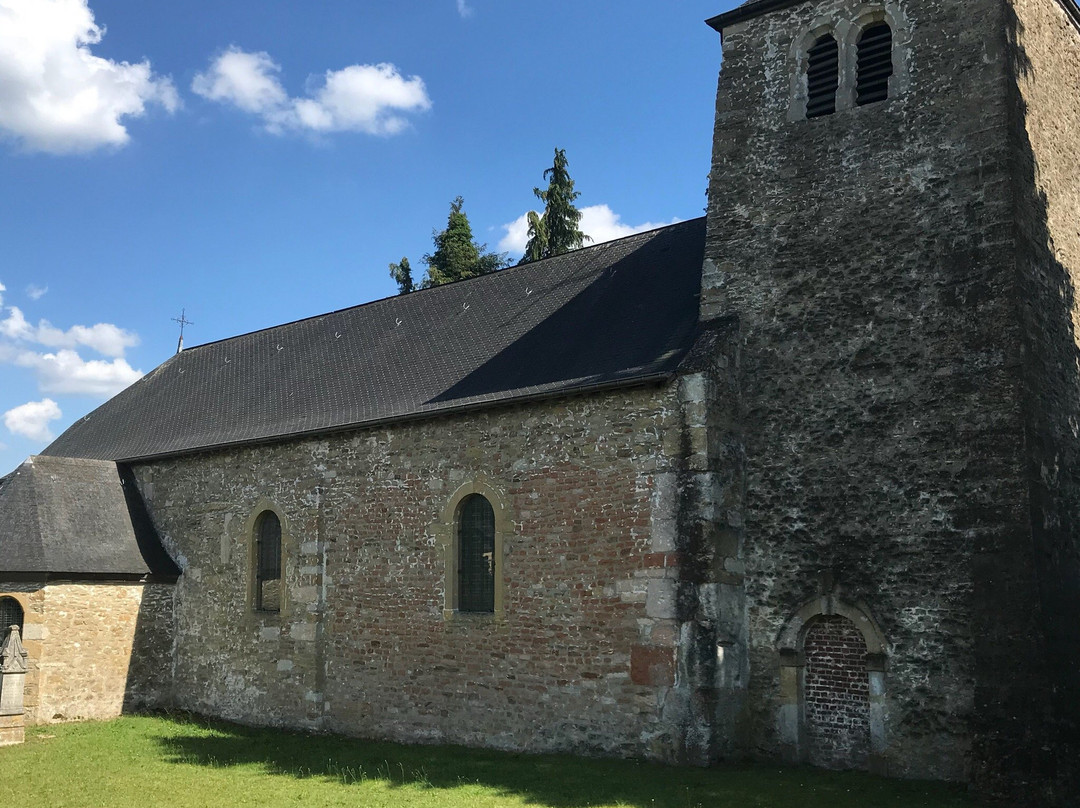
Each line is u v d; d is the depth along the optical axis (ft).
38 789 33.83
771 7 41.63
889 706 33.55
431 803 30.22
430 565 43.93
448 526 43.47
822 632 35.88
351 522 47.62
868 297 36.65
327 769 36.88
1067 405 36.11
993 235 34.14
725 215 41.01
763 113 41.11
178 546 57.36
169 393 69.56
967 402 33.65
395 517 45.75
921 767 32.60
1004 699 30.68
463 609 42.68
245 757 40.09
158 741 44.78
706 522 35.47
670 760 34.76
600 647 37.29
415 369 51.65
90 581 53.57
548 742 38.22
